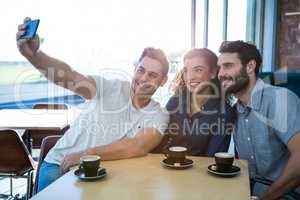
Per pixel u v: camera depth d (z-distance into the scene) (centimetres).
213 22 290
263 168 165
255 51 166
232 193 107
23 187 294
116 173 128
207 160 146
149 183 117
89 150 149
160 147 163
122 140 157
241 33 302
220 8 293
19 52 156
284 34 311
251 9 305
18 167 224
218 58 168
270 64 294
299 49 304
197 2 287
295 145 150
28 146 256
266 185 156
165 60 171
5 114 274
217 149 167
